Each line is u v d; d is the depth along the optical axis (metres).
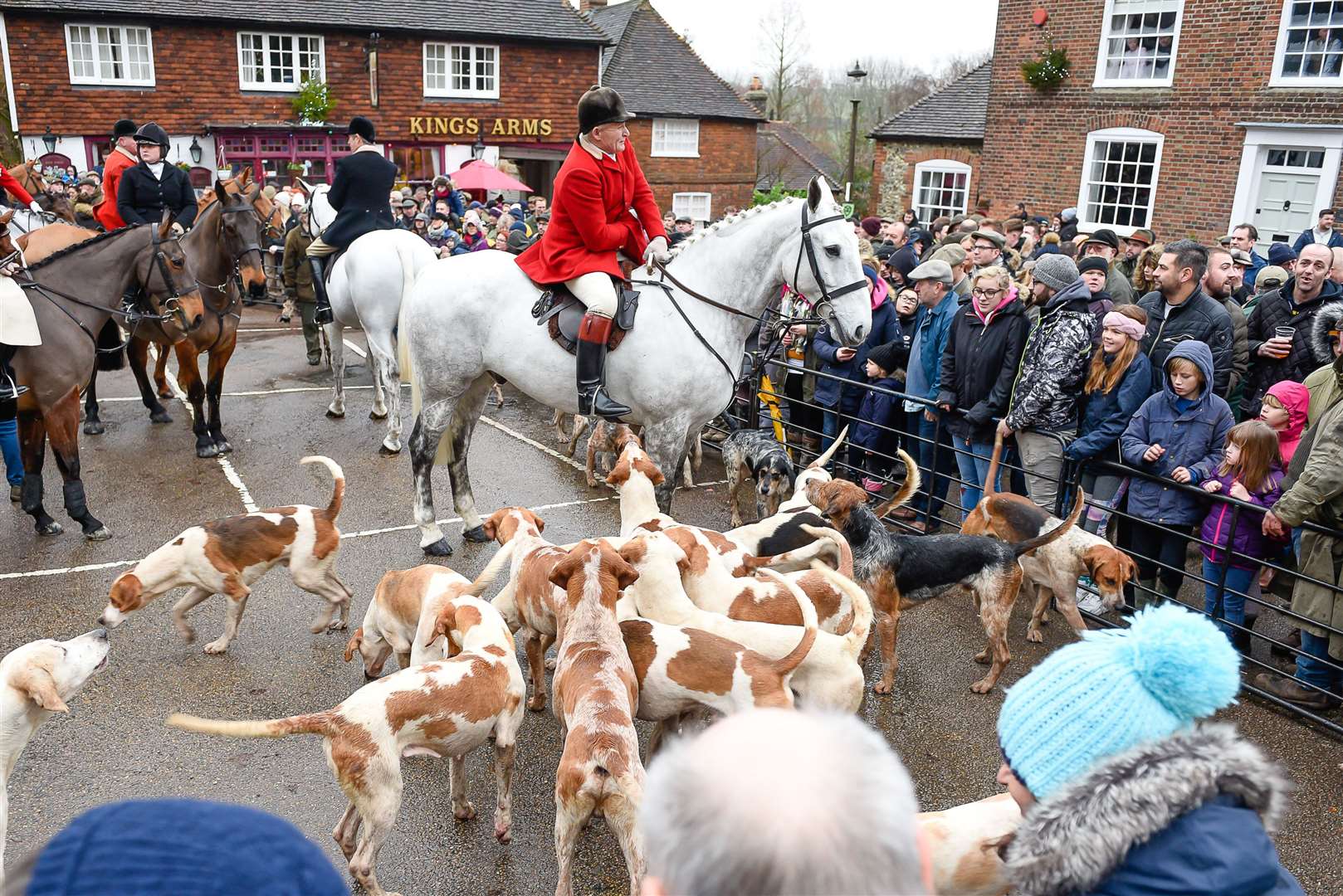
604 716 3.67
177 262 7.92
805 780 1.17
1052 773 1.81
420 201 19.23
